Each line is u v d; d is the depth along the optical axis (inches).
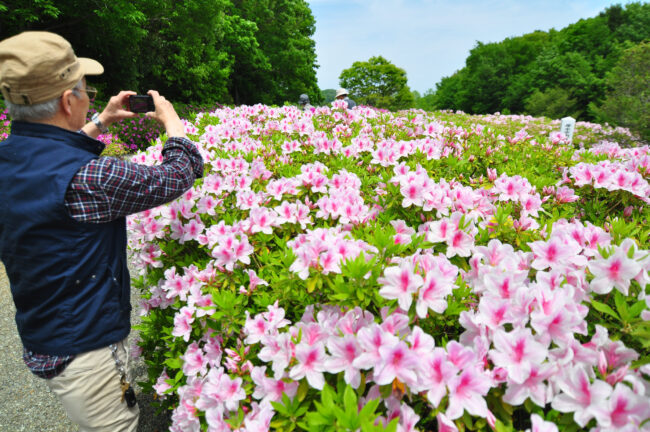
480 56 1813.5
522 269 57.8
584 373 37.7
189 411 59.7
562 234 57.4
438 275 46.1
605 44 1385.3
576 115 1143.6
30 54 46.8
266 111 196.2
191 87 863.7
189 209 79.4
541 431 36.5
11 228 49.6
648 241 71.9
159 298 84.5
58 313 51.6
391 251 57.0
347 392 39.6
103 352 55.5
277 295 61.7
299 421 45.8
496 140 138.4
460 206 73.0
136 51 699.4
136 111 68.0
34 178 48.4
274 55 1195.9
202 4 690.2
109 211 51.0
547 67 1370.6
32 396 111.6
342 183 87.8
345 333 46.7
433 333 56.7
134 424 63.2
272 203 89.9
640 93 598.2
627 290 45.9
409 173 77.4
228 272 68.4
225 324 62.5
